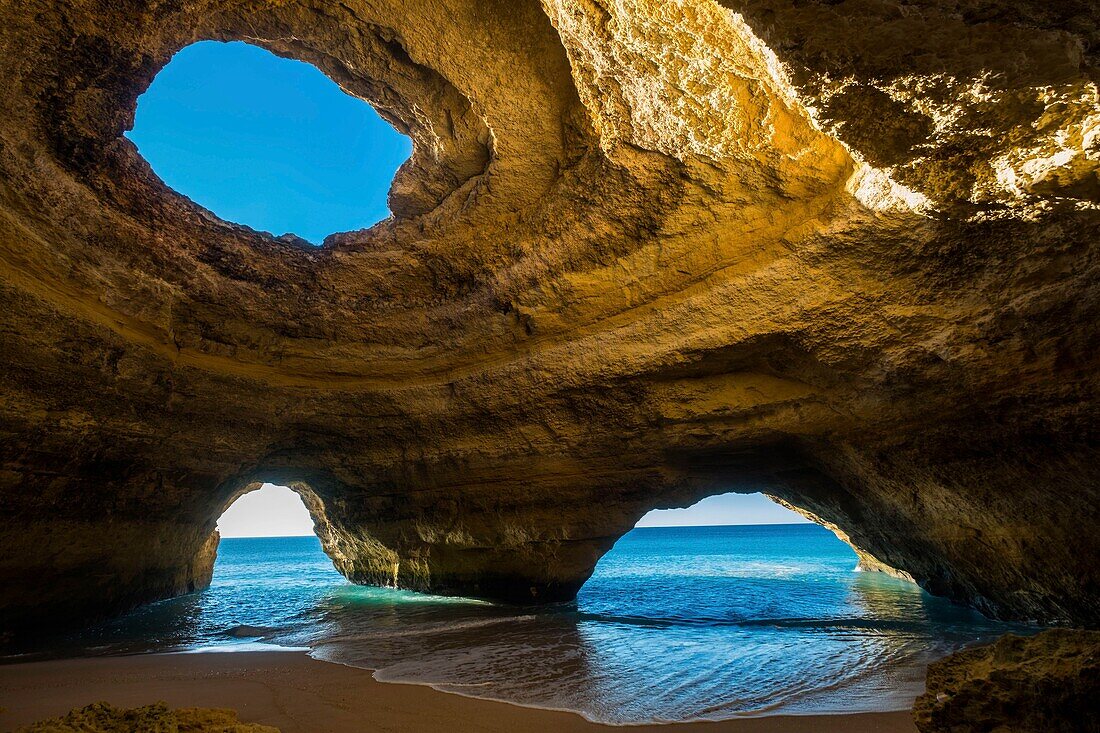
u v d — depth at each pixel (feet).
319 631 28.12
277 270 32.53
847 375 25.71
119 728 10.80
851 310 24.17
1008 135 14.47
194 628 29.35
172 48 23.54
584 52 20.52
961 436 24.34
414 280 33.58
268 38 24.54
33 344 22.76
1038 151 14.73
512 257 30.81
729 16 13.71
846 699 14.79
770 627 27.17
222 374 31.96
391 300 34.37
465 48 22.95
